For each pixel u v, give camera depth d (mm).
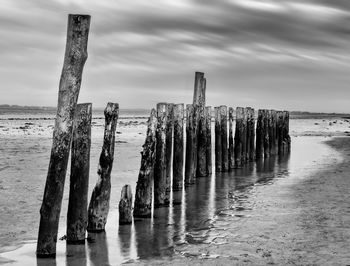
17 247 8156
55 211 7652
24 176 16328
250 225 9469
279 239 8406
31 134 40594
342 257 7332
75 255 7711
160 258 7488
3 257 7617
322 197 12172
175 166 13500
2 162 20312
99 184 9148
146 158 10406
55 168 7637
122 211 9688
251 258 7363
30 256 7672
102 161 9133
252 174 17281
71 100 7633
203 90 15859
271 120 24297
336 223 9445
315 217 9984
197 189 13992
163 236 8805
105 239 8625
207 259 7363
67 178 15586
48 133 42562
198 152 16188
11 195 12734
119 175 16797
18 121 71312
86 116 8312
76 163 8312
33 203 11773
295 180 15492
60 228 9508
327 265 6992
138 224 9742
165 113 11477
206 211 10930
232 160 18453
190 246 8117
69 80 7594
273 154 24406
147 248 8055
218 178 16234
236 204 11656
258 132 22672
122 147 28797
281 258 7336
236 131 19125
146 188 10352
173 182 13555
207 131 16281
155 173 11523
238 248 7922
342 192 12859
